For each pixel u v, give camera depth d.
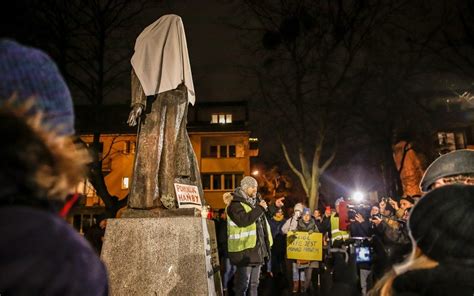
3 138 0.76
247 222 5.62
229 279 8.26
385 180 22.95
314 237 9.22
